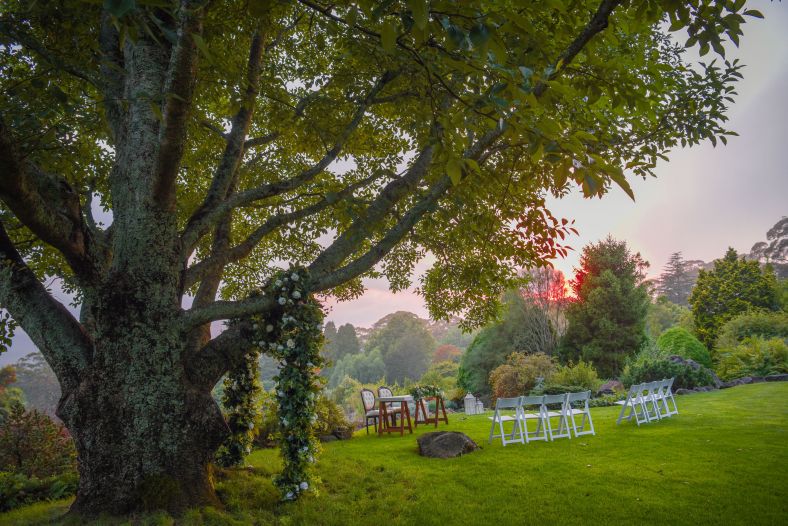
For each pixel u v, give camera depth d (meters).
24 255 7.42
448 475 6.53
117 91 5.34
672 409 12.02
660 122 6.33
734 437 7.84
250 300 5.39
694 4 2.47
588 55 2.93
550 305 26.55
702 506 4.78
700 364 18.16
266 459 7.34
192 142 8.16
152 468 4.43
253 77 6.53
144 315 4.75
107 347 4.63
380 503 5.33
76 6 4.50
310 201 8.88
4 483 5.46
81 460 4.47
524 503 5.18
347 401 32.38
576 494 5.39
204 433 4.83
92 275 4.92
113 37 5.66
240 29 6.68
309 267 5.73
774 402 11.76
